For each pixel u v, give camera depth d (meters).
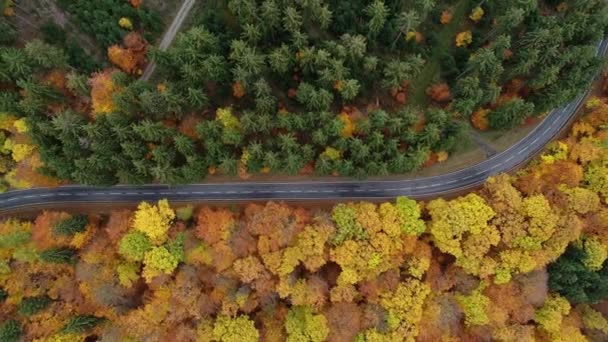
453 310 87.44
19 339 89.00
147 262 84.75
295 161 83.50
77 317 89.69
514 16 83.19
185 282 85.94
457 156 98.12
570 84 88.25
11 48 83.88
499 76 88.75
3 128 86.75
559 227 86.69
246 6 80.81
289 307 91.31
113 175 89.31
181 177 87.19
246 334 86.38
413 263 86.19
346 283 86.12
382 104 93.56
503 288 88.81
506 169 98.31
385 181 98.19
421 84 95.12
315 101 82.00
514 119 88.75
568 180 89.19
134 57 89.94
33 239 88.31
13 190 98.94
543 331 93.75
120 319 90.25
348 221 85.31
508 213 86.69
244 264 83.88
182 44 81.81
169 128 83.12
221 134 83.44
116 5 88.44
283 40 87.88
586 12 89.25
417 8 90.38
